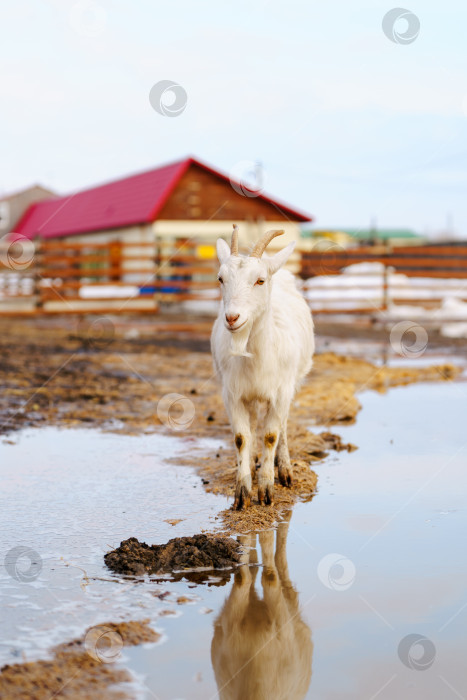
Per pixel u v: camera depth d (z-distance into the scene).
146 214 24.00
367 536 4.80
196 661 3.28
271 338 5.25
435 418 8.64
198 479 6.06
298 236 25.20
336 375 11.66
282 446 5.85
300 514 5.25
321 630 3.57
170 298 22.89
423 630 3.56
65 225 32.00
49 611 3.73
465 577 4.16
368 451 7.05
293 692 3.03
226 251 5.32
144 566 4.29
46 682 3.09
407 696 3.01
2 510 5.28
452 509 5.34
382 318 21.39
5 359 13.24
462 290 22.53
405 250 21.64
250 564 4.37
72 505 5.40
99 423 8.26
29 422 8.27
